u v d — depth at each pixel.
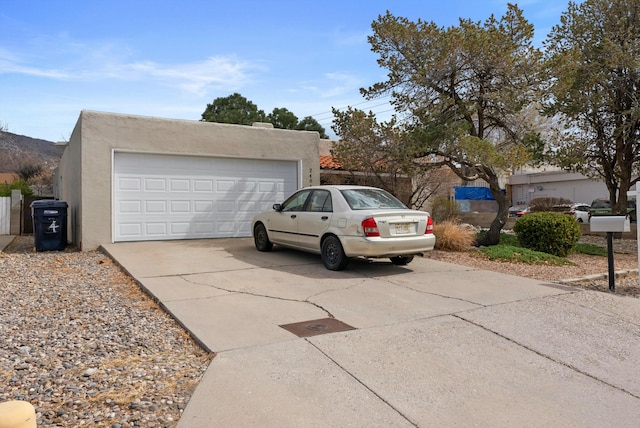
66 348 4.55
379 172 14.01
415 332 5.06
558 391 3.89
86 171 11.00
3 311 5.79
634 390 3.96
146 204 11.85
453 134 11.32
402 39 11.70
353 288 6.96
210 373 3.91
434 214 18.67
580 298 6.64
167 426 3.16
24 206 17.33
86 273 8.23
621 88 14.48
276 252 10.27
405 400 3.61
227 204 12.94
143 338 4.83
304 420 3.27
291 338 4.75
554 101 14.61
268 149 13.38
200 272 7.94
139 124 11.61
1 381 3.80
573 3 15.11
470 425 3.31
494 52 10.91
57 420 3.20
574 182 31.05
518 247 11.45
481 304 6.19
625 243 15.08
